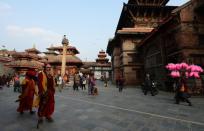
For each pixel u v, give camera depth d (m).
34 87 7.33
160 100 11.98
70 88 25.36
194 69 13.57
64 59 29.20
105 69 76.56
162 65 21.17
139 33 30.58
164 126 5.36
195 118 6.49
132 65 30.38
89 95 15.12
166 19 18.80
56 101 10.80
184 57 16.80
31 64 42.44
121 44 32.75
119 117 6.51
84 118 6.34
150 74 25.06
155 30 21.53
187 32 17.30
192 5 17.81
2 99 11.34
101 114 7.03
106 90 21.75
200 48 17.16
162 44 21.31
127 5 31.92
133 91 20.28
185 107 9.15
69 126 5.30
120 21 39.25
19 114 6.96
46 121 5.89
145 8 32.44
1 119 6.07
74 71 54.16
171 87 19.22
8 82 28.55
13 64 42.16
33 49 53.75
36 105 5.77
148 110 8.05
